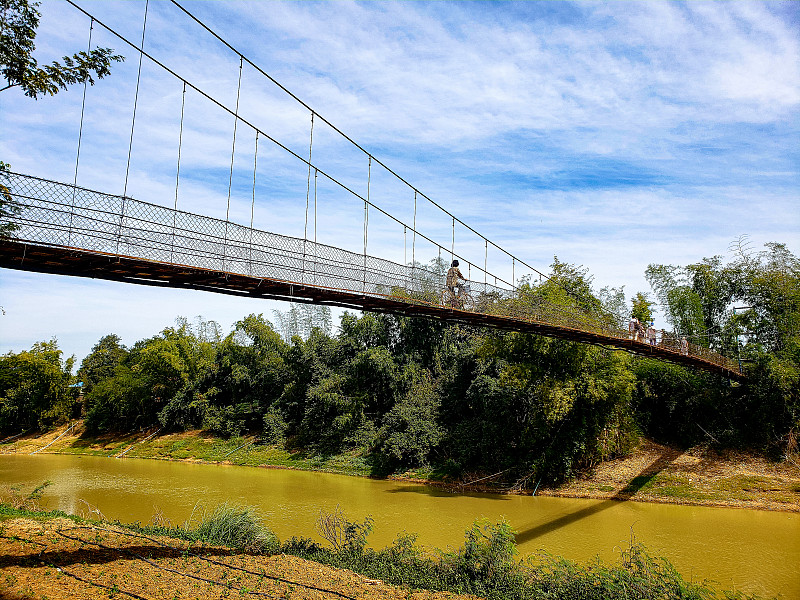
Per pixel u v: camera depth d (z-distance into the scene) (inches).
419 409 1342.3
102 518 676.7
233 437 1760.6
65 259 362.9
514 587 436.8
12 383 2239.2
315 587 426.9
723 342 1275.8
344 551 536.7
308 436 1583.4
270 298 496.4
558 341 1089.4
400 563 500.4
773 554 634.2
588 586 423.8
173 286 443.5
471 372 1371.8
